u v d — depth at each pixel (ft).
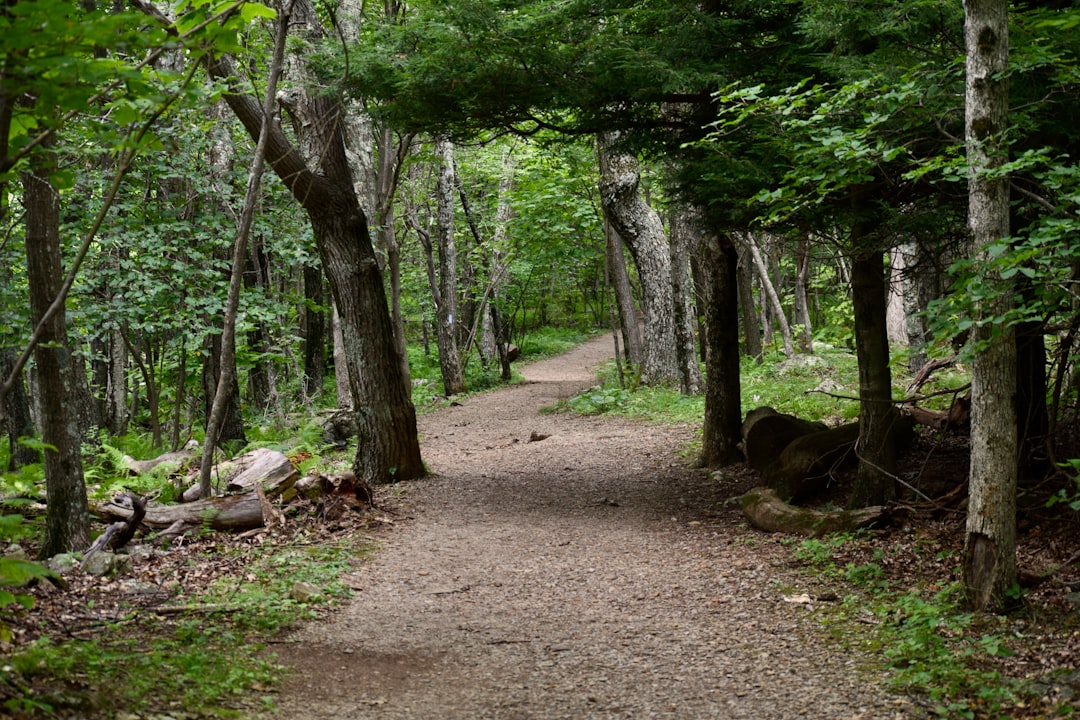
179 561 26.45
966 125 19.57
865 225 27.73
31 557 25.99
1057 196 19.85
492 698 17.24
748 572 26.25
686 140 32.65
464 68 30.71
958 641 19.20
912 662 18.24
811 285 95.04
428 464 48.11
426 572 27.27
